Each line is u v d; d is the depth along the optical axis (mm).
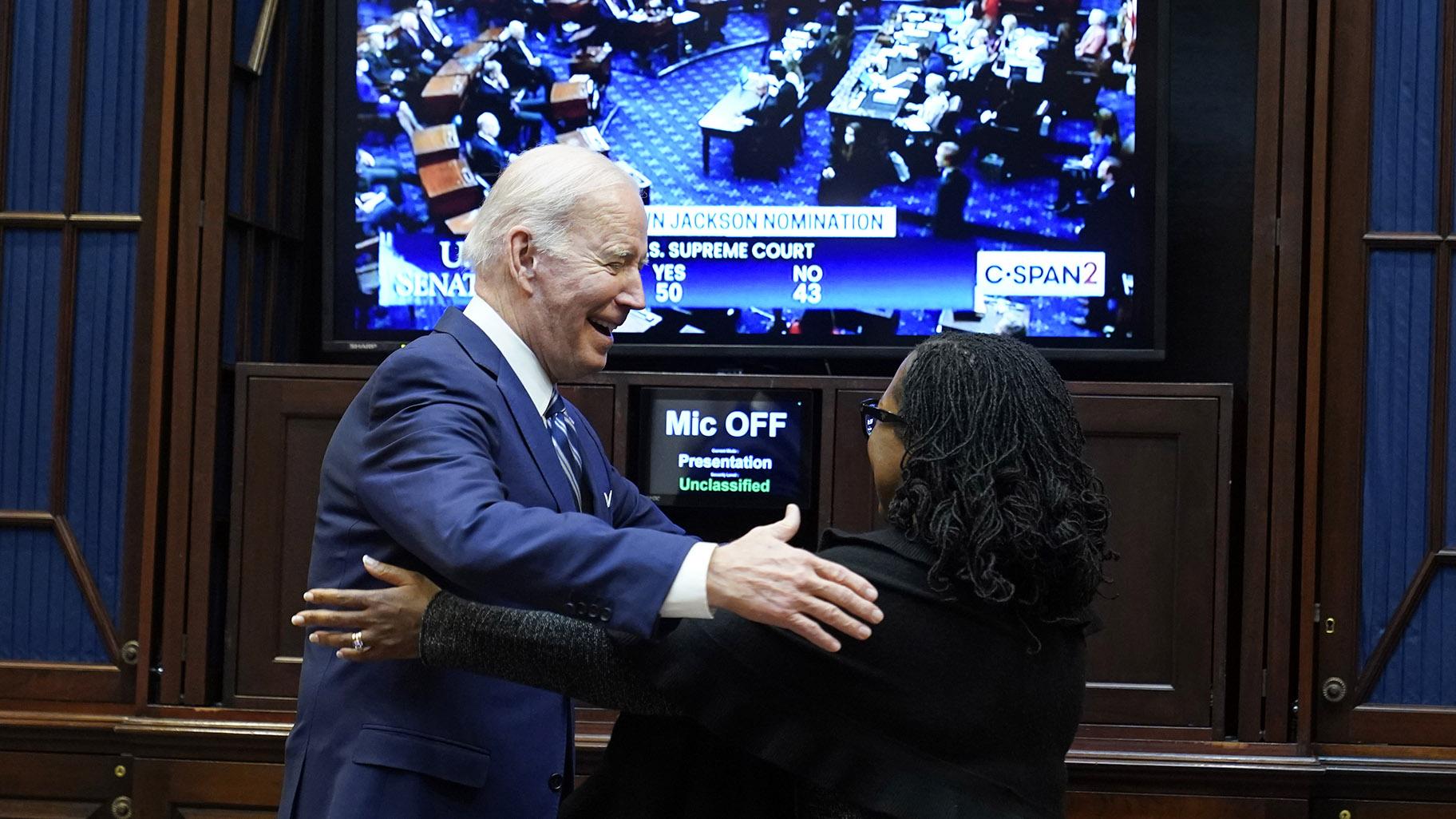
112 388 2906
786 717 1198
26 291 2920
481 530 1307
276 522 2807
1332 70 2801
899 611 1204
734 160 3037
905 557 1229
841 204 3029
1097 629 1362
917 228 3021
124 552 2895
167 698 2822
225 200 2848
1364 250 2785
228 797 2797
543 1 3049
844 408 2795
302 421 2820
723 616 1229
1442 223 2777
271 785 2789
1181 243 3197
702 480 2830
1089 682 2736
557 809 1636
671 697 1215
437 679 1575
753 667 1203
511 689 1611
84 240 2914
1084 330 3002
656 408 2838
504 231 1673
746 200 3041
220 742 2768
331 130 3064
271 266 3150
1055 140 2990
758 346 3049
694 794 1283
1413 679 2770
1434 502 2768
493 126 3059
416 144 3068
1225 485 2727
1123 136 2979
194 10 2836
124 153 2914
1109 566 2744
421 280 3074
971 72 3002
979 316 3018
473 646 1296
